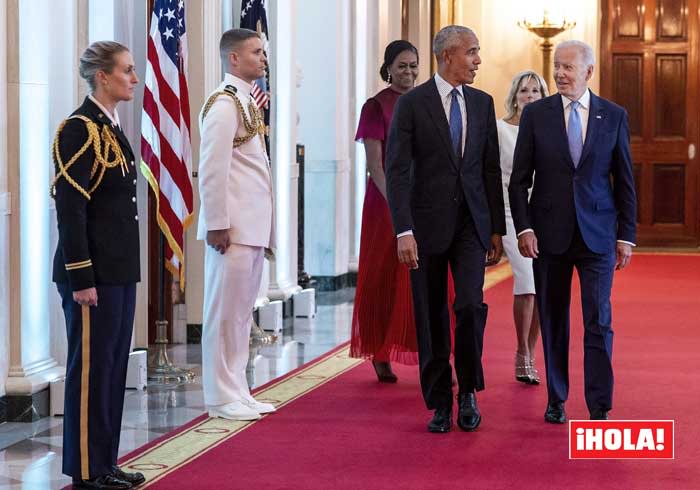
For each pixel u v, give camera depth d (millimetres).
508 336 10953
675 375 8914
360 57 15320
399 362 8797
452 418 7352
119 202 5723
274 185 12367
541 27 19859
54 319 7746
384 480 5918
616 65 20734
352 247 15609
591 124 6934
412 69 8430
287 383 8602
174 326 10641
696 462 6273
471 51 6906
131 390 8508
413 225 6891
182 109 8797
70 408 5699
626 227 7008
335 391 8273
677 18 20594
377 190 8438
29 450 6719
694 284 15438
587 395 6988
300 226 13477
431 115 6863
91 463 5699
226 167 7051
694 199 20625
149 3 9594
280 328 11484
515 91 8641
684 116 20625
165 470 6133
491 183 6984
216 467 6184
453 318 8570
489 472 6066
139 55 9305
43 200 7535
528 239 7008
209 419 7359
